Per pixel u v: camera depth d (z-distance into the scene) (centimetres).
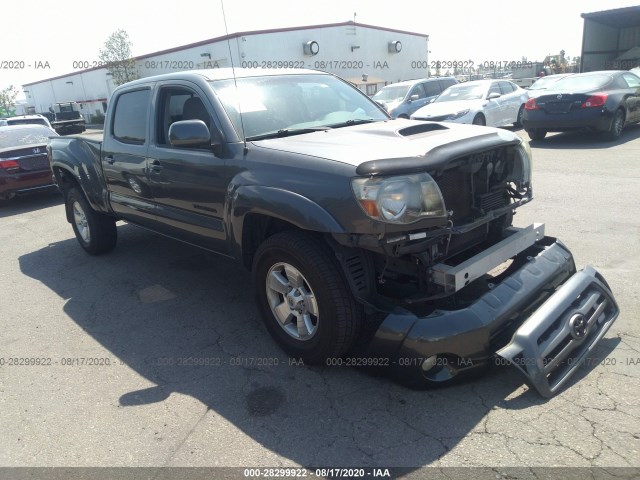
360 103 459
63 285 530
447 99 1466
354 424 281
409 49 3077
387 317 294
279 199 312
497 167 345
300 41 2475
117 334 411
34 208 968
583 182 771
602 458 242
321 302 307
